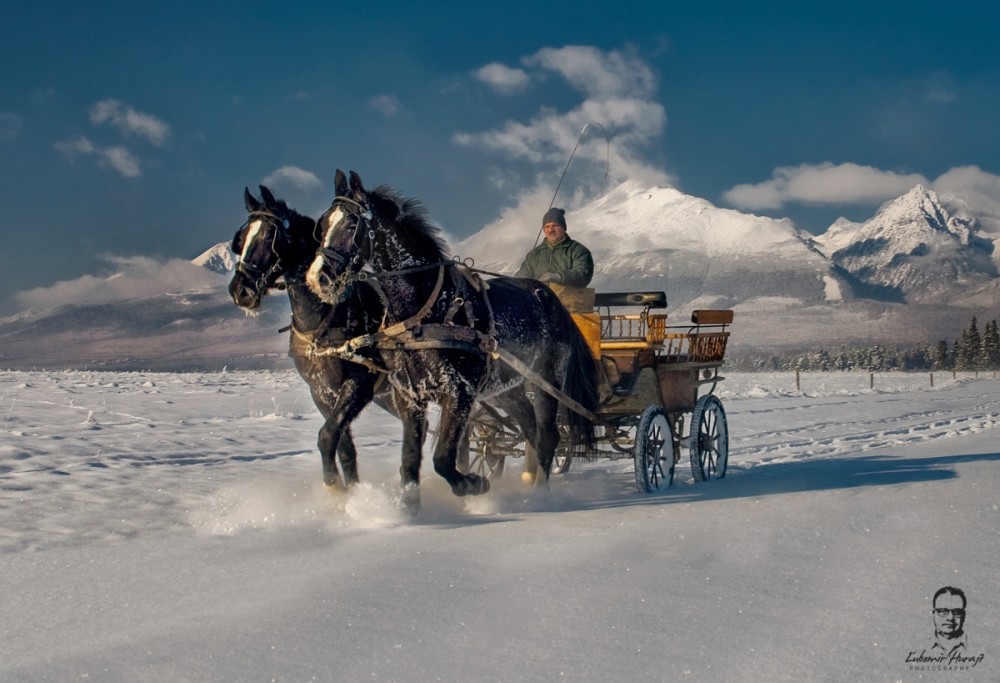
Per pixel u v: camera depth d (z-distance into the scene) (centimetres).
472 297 769
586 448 916
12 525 706
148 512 763
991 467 971
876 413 2275
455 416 732
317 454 1234
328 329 746
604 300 981
